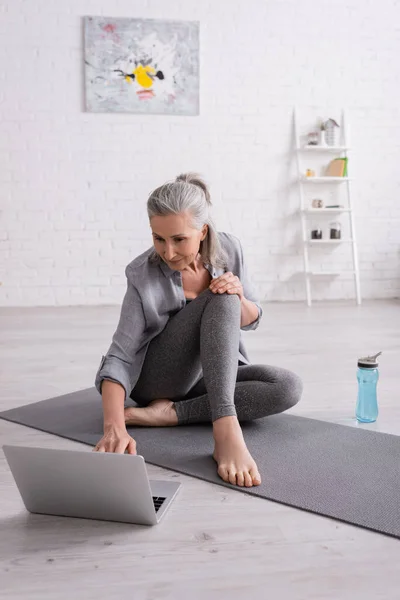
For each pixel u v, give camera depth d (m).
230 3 5.45
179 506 1.68
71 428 2.29
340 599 1.28
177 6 5.38
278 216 5.68
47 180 5.35
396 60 5.71
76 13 5.26
